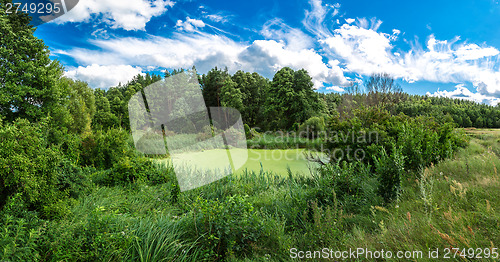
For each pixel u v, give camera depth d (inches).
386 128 251.6
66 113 460.1
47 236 95.5
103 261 91.0
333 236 112.8
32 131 120.3
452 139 245.6
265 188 224.5
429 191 134.0
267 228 124.7
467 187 134.6
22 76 387.9
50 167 123.6
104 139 319.0
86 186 182.1
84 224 104.0
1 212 94.3
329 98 1856.5
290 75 1186.0
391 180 145.6
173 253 103.7
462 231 92.2
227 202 126.4
